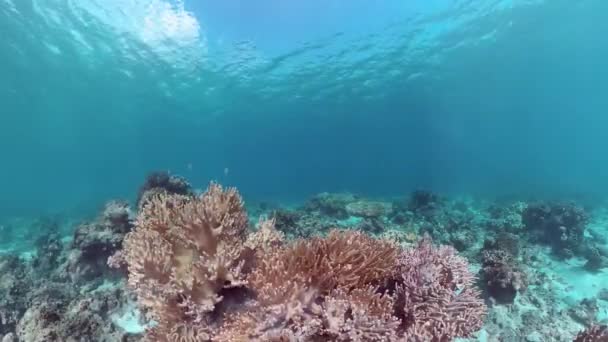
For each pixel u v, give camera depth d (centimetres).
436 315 344
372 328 301
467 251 1031
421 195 1656
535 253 1079
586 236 1330
